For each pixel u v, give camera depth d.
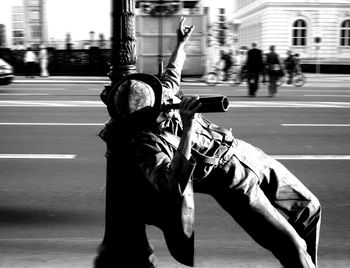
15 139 9.80
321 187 6.54
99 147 9.00
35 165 7.64
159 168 2.43
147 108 2.59
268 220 2.69
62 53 33.41
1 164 7.71
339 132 10.90
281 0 49.97
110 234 2.89
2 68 23.28
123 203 2.81
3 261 4.02
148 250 2.96
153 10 22.77
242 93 20.58
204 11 24.41
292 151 8.84
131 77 2.71
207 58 25.34
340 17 49.94
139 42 23.09
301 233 2.94
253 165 2.79
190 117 2.40
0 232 4.89
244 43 66.00
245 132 10.79
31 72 30.44
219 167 2.70
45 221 5.22
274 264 4.05
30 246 4.43
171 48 23.27
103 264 2.95
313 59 49.28
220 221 5.25
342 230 5.01
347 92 21.72
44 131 10.71
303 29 50.50
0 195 6.12
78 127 11.25
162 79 3.03
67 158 8.11
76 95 18.95
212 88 22.84
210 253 4.33
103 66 33.34
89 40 35.75
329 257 4.28
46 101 16.75
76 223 5.17
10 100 17.06
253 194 2.71
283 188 2.86
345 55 50.34
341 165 7.77
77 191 6.28
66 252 4.27
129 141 2.67
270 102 17.02
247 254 4.31
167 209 2.60
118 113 2.62
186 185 2.37
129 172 2.75
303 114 13.83
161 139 2.57
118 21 3.01
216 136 2.80
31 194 6.16
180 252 2.61
